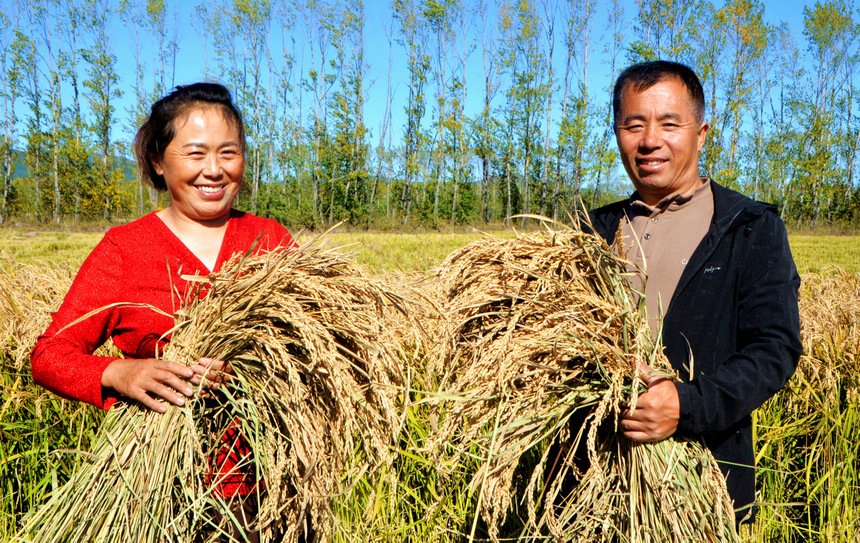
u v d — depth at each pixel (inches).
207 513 71.4
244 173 80.0
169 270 71.1
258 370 69.9
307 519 74.7
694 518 69.5
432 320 87.1
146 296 74.5
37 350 69.4
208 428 69.8
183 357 66.3
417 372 116.3
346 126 1839.3
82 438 125.1
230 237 80.6
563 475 74.7
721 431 74.1
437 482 110.5
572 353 70.4
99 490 66.3
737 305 74.7
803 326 154.3
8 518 107.3
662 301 79.9
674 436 72.3
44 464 119.1
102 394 68.4
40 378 69.2
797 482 128.3
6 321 147.0
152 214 79.3
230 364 70.0
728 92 1432.1
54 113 1761.8
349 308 71.7
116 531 64.6
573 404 72.2
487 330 81.0
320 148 1856.5
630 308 71.0
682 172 79.5
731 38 1337.4
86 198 1695.4
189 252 76.4
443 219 2020.2
